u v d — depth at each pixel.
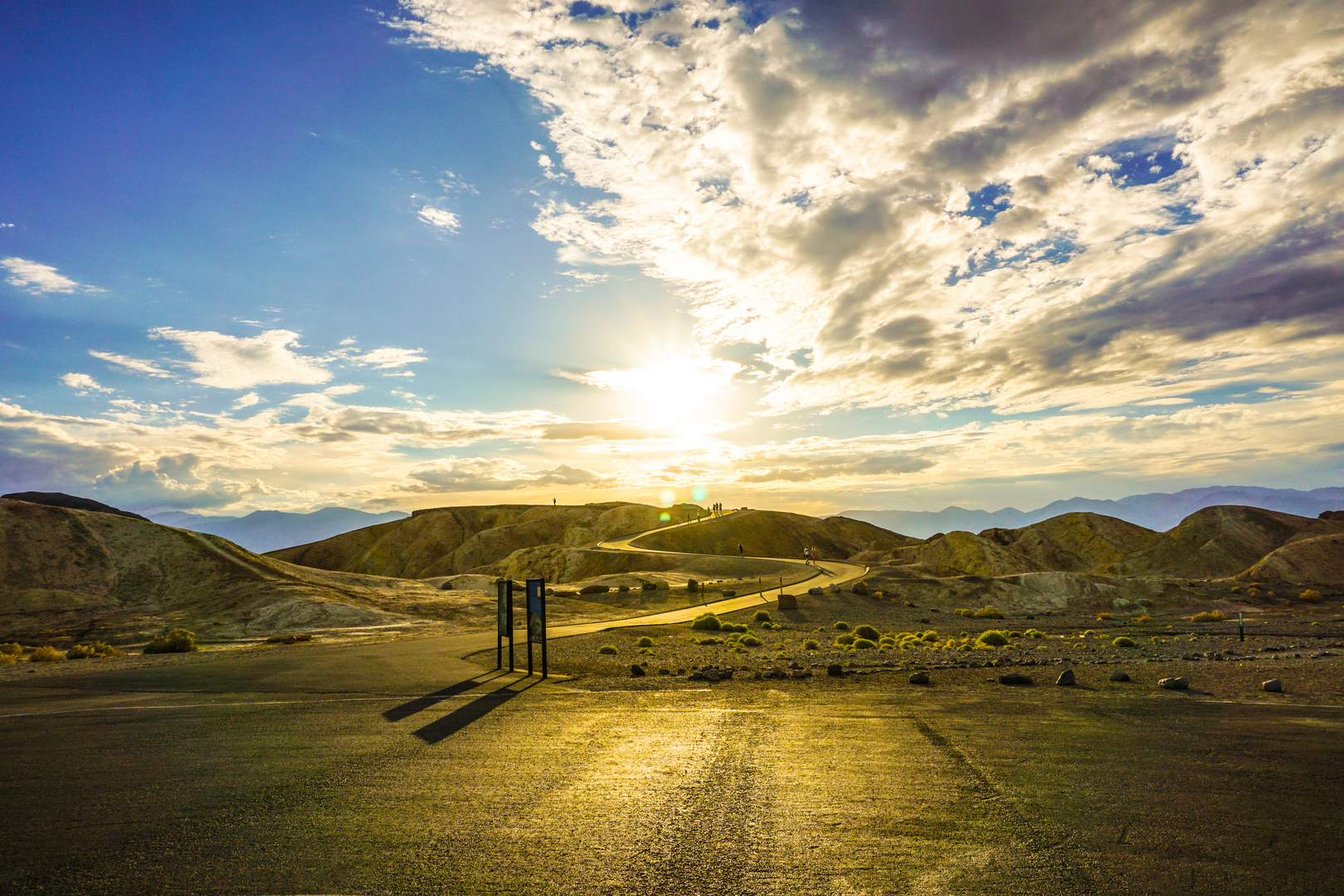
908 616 58.47
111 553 88.50
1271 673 15.54
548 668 18.70
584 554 128.12
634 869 5.23
